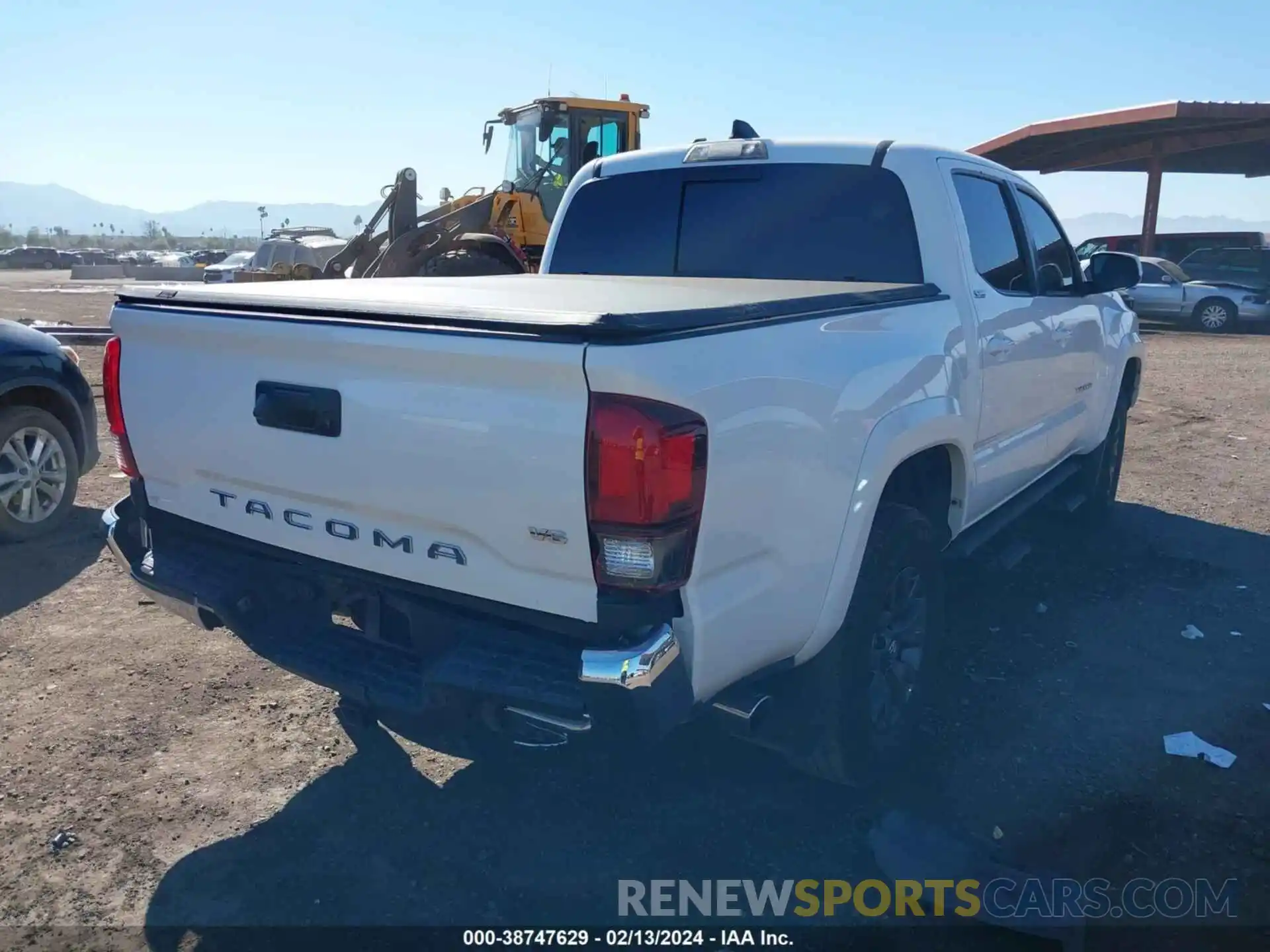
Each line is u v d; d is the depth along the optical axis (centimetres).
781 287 376
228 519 337
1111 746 396
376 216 1459
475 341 255
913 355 356
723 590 272
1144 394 1264
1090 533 668
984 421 425
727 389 263
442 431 269
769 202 450
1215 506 741
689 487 250
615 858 331
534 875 322
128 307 350
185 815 349
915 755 389
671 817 354
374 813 353
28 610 521
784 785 374
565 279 425
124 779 369
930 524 371
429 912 304
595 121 1422
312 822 347
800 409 291
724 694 291
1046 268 529
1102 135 2294
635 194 491
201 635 496
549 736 275
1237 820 347
